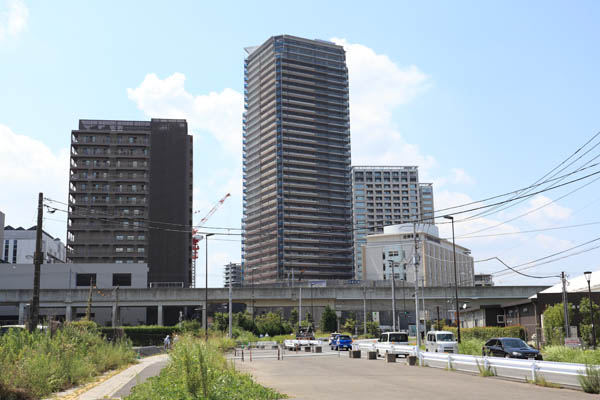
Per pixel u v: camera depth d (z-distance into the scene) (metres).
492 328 61.03
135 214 144.12
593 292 56.72
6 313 115.06
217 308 123.38
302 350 62.97
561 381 22.42
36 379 18.17
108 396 17.78
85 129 148.25
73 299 102.12
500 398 18.11
